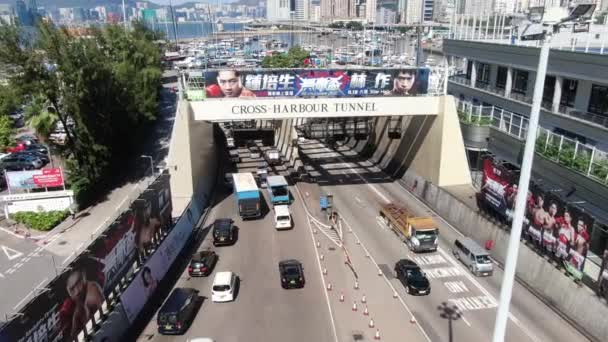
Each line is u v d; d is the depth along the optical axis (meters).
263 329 28.05
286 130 66.06
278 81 45.62
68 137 49.25
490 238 38.16
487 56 51.00
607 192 31.25
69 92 47.66
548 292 31.17
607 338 26.25
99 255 25.84
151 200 34.12
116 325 26.45
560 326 28.36
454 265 36.16
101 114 49.84
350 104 46.44
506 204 36.94
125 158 58.12
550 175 36.84
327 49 174.75
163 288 32.59
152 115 67.88
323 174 60.25
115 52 74.50
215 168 60.41
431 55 119.50
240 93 45.62
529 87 45.59
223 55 161.25
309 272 35.03
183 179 45.47
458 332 27.89
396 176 58.19
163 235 36.72
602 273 27.38
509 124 44.56
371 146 67.81
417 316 29.53
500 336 14.12
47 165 56.00
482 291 32.44
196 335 27.41
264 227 43.50
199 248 39.09
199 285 33.16
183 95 46.06
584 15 12.15
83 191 45.53
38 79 46.69
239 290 32.47
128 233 29.94
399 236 40.94
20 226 41.44
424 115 49.88
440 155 47.50
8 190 48.00
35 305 20.00
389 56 134.12
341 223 44.25
